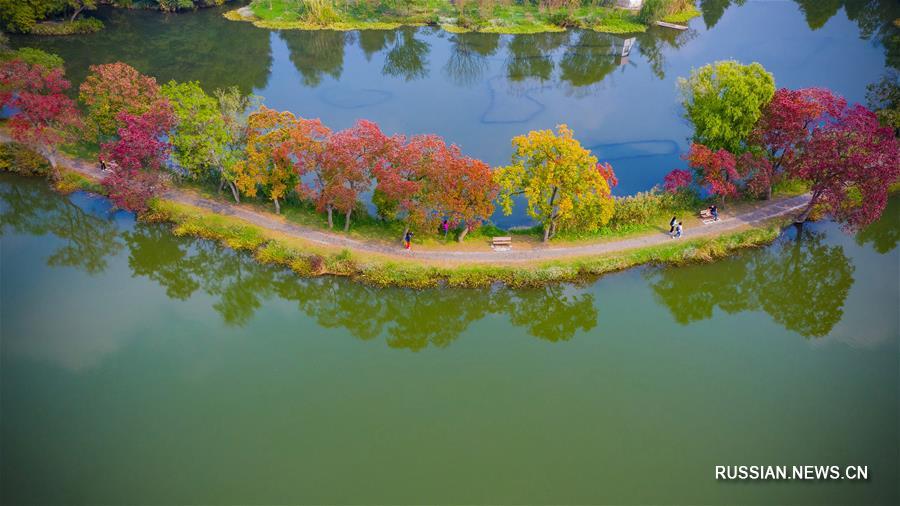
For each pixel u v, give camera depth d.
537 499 42.66
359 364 54.66
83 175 74.31
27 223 72.12
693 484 43.56
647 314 60.00
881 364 54.28
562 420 48.78
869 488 43.06
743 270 65.19
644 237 66.31
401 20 132.00
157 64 109.75
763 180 68.06
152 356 54.25
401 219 68.00
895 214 72.62
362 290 60.66
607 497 42.84
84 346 54.91
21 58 84.62
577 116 95.38
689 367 54.22
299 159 61.91
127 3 135.75
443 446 46.56
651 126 92.12
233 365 53.75
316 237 65.44
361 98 100.62
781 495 42.69
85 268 65.81
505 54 120.62
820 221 70.06
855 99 97.50
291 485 43.47
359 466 44.88
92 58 110.38
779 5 145.38
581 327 58.88
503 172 61.66
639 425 48.38
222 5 140.00
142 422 47.78
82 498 42.12
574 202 63.28
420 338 58.84
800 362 54.75
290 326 59.19
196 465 44.69
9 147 76.38
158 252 67.62
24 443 45.69
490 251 63.94
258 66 111.69
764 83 68.19
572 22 131.88
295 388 51.56
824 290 64.50
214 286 64.94
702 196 73.25
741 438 47.16
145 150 63.56
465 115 95.44
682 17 136.50
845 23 132.12
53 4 118.88
